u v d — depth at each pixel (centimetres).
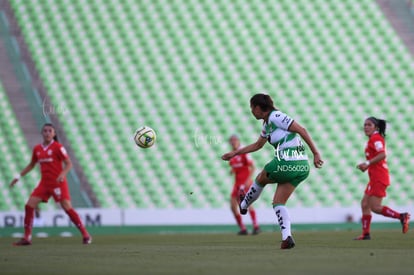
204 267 2191
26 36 8594
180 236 5109
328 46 8781
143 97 8181
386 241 3806
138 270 2131
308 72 8512
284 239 3030
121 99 8144
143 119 8000
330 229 6481
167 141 7825
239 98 8250
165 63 8481
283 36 8831
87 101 8081
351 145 7956
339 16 9081
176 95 8225
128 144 7762
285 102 8244
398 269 2011
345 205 7519
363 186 7650
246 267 2158
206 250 3148
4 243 4359
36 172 7438
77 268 2241
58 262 2525
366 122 4041
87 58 8462
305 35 8856
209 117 8088
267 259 2484
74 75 8288
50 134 4084
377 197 4025
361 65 8638
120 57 8500
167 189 7494
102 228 6344
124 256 2809
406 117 8281
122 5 8950
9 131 7719
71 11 8844
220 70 8462
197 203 7462
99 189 7388
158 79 8331
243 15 8975
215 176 7631
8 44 8494
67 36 8631
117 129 7888
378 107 8312
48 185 4084
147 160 7662
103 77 8306
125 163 7619
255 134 8006
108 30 8719
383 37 8950
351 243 3625
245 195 3127
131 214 6431
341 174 7712
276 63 8569
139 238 4822
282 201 3022
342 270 1997
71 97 8094
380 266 2119
